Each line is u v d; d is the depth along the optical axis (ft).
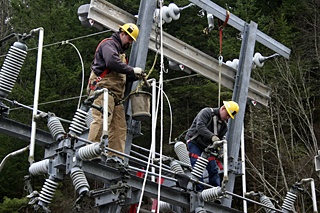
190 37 96.53
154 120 26.94
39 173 23.81
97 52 27.48
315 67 96.12
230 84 39.63
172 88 90.68
